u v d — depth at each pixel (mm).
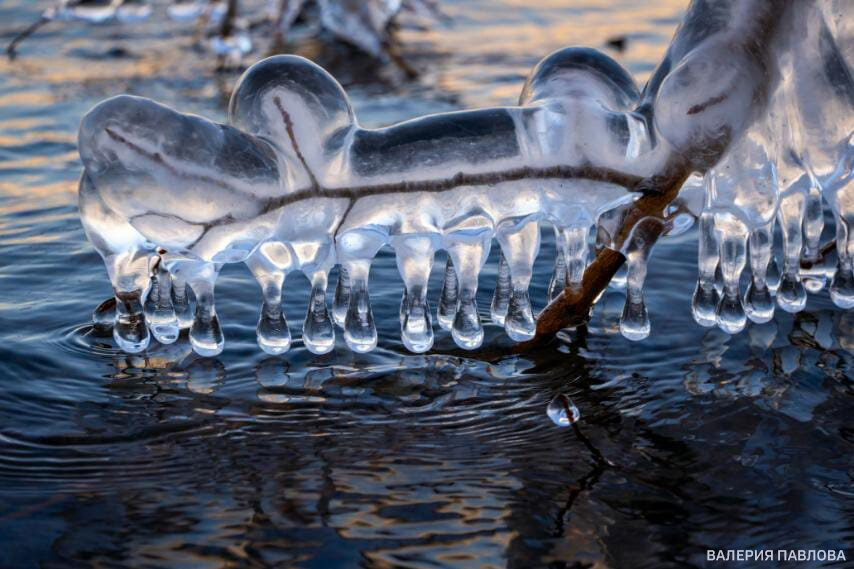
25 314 3703
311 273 3076
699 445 2922
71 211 4809
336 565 2412
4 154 5695
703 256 3326
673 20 9531
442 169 2936
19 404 3117
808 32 3180
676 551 2469
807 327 3639
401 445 2936
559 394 3207
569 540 2506
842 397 3170
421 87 7445
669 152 3055
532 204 3043
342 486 2730
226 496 2688
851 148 3324
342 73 7828
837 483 2730
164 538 2518
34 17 9305
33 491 2707
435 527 2553
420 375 3336
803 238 3758
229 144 2814
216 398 3180
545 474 2787
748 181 3191
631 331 3262
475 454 2889
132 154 2750
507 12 9891
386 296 3879
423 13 8625
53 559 2443
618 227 3188
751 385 3254
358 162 2900
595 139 2998
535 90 3154
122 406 3129
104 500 2674
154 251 3047
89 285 3975
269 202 2863
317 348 3131
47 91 7121
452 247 3066
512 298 3154
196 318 3182
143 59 8117
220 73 7738
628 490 2711
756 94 3053
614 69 3201
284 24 8617
